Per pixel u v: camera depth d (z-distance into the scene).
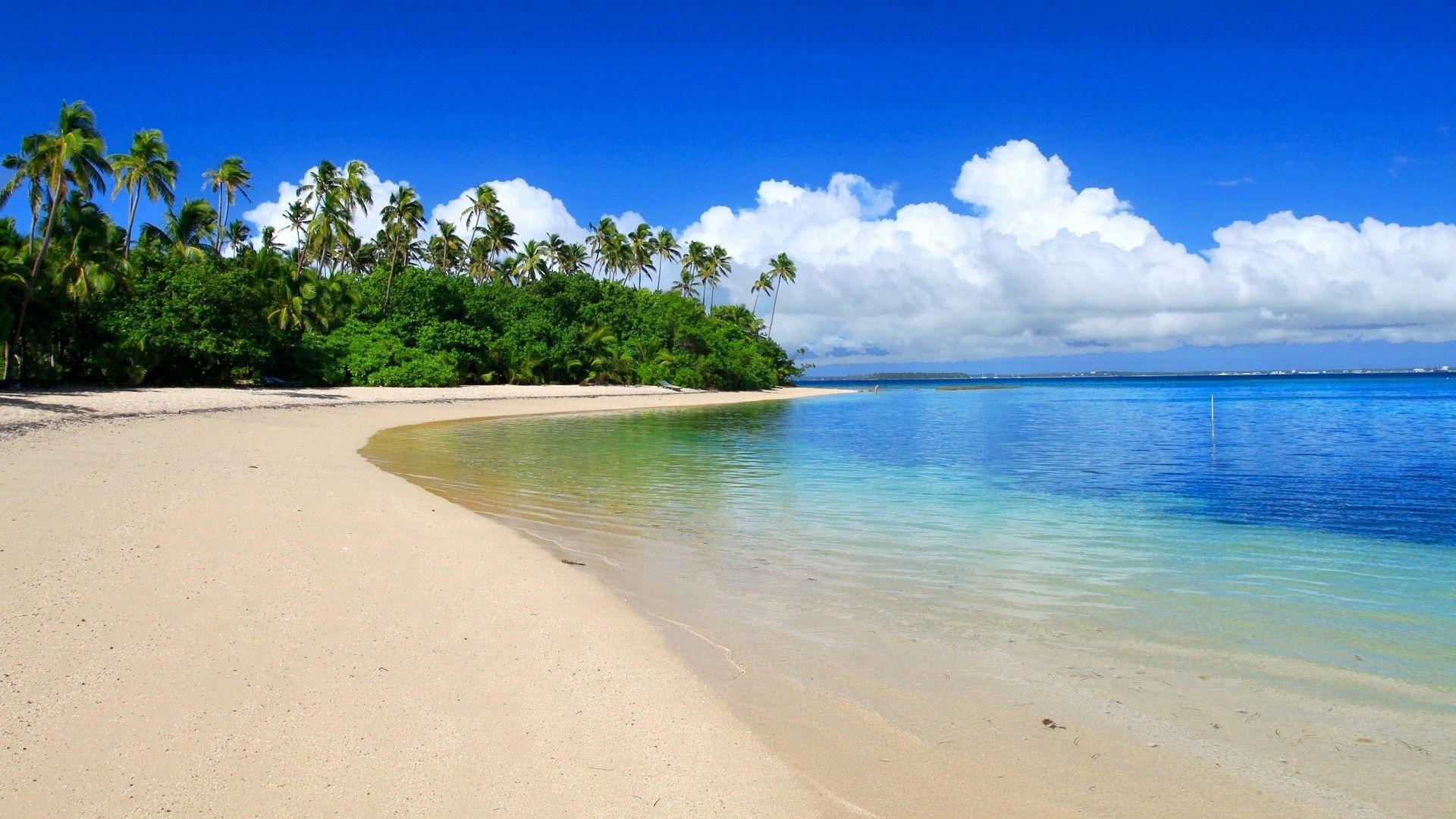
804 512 12.86
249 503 10.95
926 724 4.96
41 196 31.45
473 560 8.70
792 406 59.88
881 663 6.02
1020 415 47.12
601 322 72.19
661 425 35.94
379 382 48.72
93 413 22.84
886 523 11.90
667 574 8.62
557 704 5.05
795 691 5.44
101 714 4.51
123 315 36.03
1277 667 5.98
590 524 11.49
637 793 4.02
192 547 8.27
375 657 5.64
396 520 10.67
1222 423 37.53
